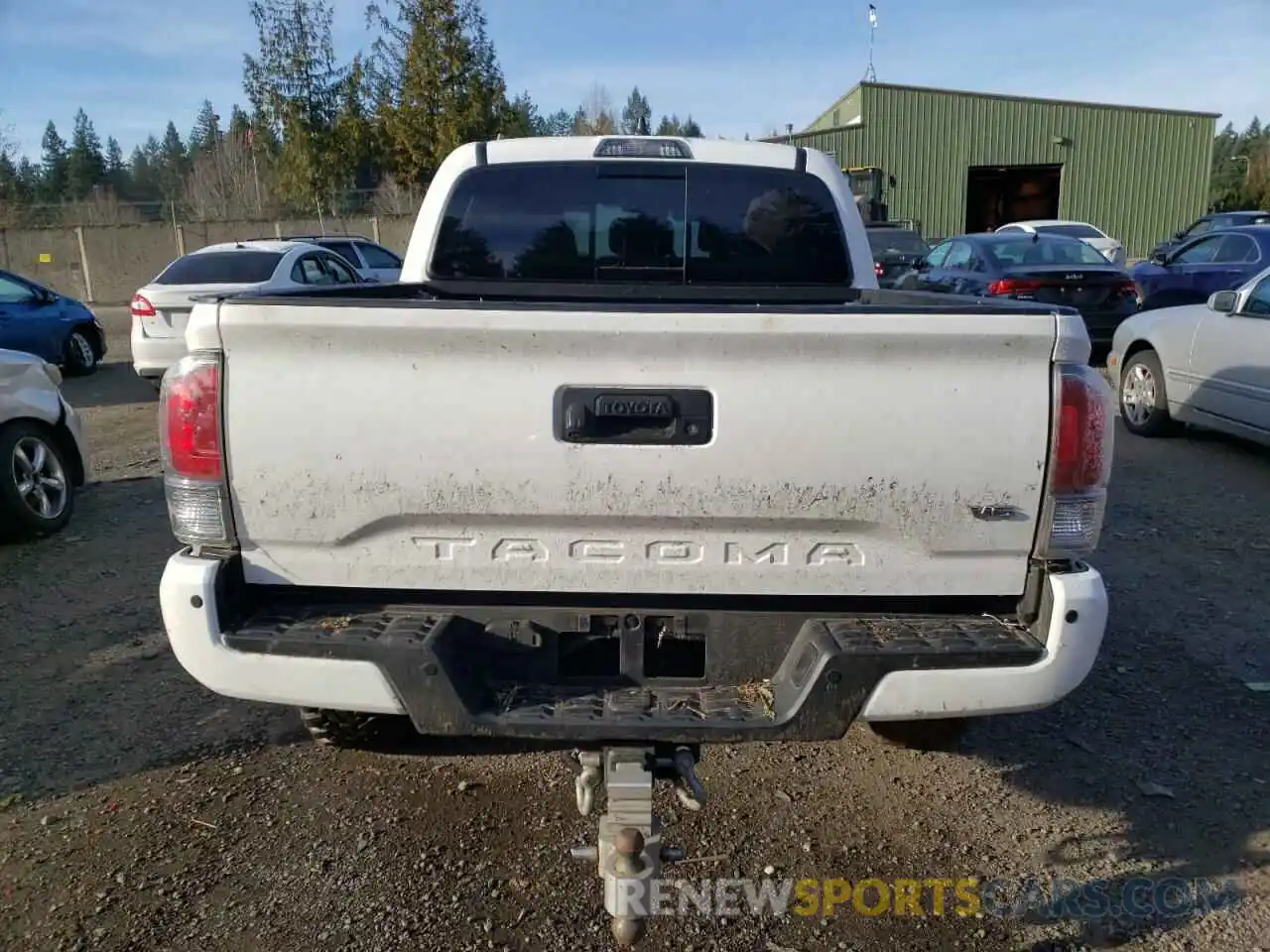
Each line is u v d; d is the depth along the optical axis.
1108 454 2.67
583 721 2.55
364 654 2.58
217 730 4.03
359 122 27.72
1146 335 8.98
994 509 2.64
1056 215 35.97
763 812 3.48
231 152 41.28
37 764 3.78
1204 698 4.24
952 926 2.92
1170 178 35.06
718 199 4.51
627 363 2.58
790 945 2.85
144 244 30.22
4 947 2.81
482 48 26.11
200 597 2.63
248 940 2.85
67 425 6.81
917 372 2.58
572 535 2.68
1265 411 7.45
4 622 5.14
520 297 4.53
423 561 2.72
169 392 2.67
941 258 13.83
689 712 2.60
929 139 35.09
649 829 2.46
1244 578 5.56
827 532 2.67
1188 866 3.17
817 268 4.59
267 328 2.58
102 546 6.38
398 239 29.88
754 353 2.56
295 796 3.56
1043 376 2.60
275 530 2.69
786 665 2.74
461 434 2.61
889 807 3.50
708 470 2.61
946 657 2.57
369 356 2.59
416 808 3.49
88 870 3.15
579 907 2.98
